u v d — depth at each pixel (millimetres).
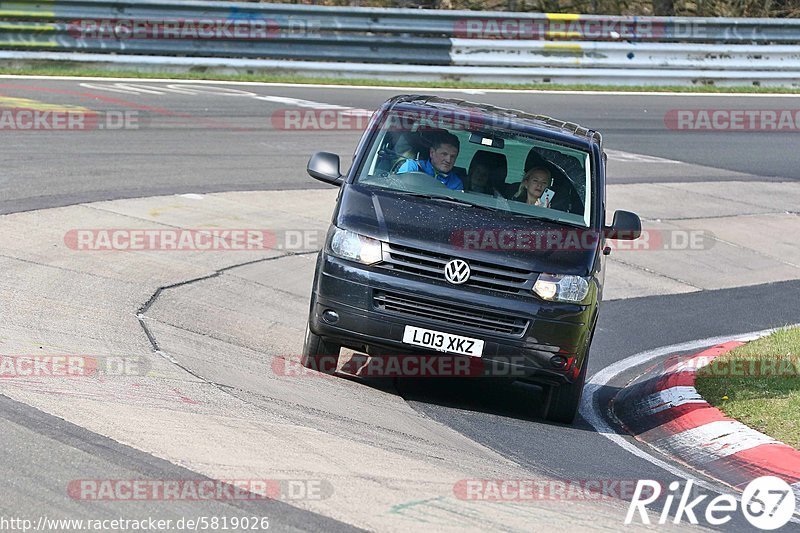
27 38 74312
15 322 27516
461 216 27078
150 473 18266
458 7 107875
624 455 24969
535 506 19422
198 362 26500
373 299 25797
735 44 98938
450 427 24875
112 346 26688
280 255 40719
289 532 16469
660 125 80688
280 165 55969
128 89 71062
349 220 26641
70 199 43469
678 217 57438
